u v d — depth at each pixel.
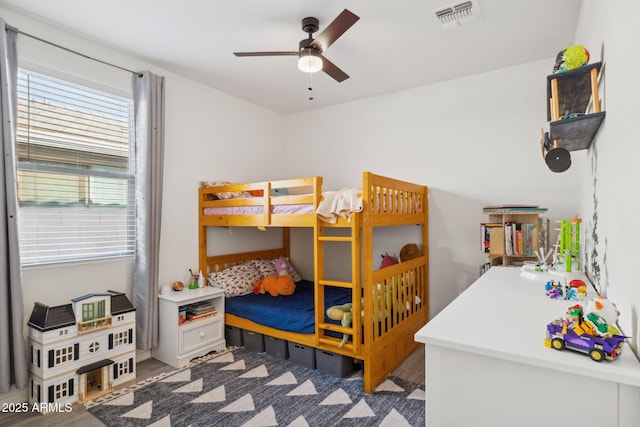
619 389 0.88
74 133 2.60
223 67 3.13
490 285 1.89
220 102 3.70
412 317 3.17
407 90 3.69
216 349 3.13
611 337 0.95
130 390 2.44
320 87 3.62
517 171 3.13
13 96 2.20
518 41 2.69
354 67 3.14
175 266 3.24
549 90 1.66
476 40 2.67
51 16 2.34
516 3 2.20
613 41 1.26
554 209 2.96
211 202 3.34
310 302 3.16
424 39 2.64
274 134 4.43
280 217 2.85
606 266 1.45
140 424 2.04
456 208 3.42
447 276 3.46
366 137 3.95
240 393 2.39
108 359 2.45
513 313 1.35
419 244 3.60
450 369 1.09
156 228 2.94
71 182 2.57
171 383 2.54
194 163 3.43
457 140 3.41
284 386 2.48
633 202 1.03
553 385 0.95
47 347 2.17
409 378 2.60
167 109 3.19
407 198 3.15
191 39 2.65
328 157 4.24
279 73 3.27
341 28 2.01
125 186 2.90
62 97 2.53
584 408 0.92
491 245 2.83
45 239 2.43
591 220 1.87
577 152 2.60
